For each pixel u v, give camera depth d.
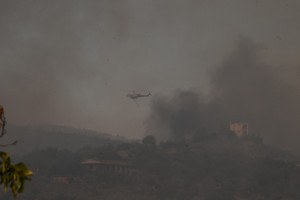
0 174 13.65
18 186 13.64
